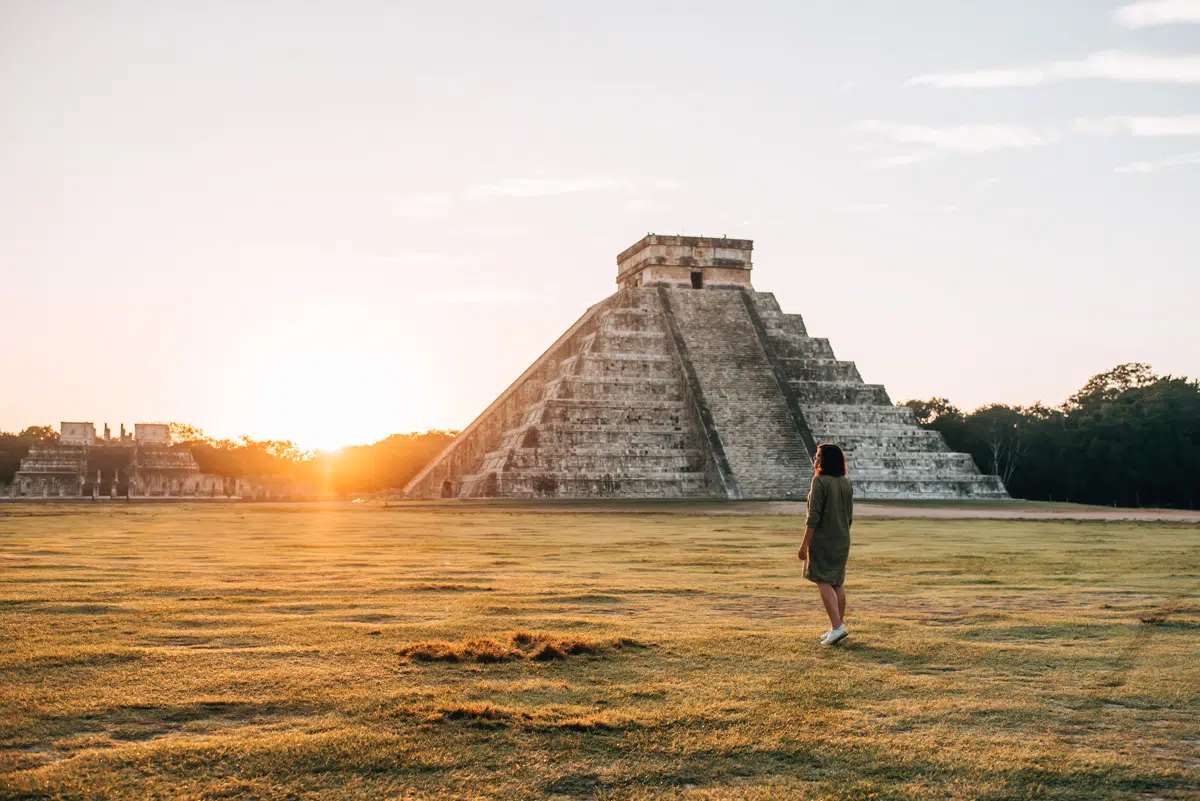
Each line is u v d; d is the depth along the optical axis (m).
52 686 9.36
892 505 68.50
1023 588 17.53
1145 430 98.06
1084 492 105.62
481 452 94.81
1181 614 14.30
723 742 8.10
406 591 16.27
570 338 97.06
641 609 14.59
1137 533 35.81
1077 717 8.88
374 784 7.16
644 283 95.19
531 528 38.06
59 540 29.12
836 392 90.12
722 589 16.94
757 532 35.25
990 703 9.26
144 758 7.50
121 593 15.57
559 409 82.19
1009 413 113.31
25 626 12.38
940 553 25.66
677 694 9.47
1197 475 97.25
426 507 64.00
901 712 8.96
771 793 7.10
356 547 26.78
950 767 7.61
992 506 67.94
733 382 85.81
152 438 140.12
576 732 8.31
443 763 7.57
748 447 80.88
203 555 23.47
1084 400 123.00
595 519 46.16
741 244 96.06
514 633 11.86
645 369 87.25
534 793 7.06
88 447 134.75
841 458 12.36
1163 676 10.30
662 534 33.97
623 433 82.12
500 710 8.78
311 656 10.79
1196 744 8.17
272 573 19.02
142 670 10.02
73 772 7.20
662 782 7.30
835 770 7.55
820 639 11.94
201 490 136.62
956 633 12.62
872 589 17.33
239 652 10.94
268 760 7.53
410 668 10.30
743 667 10.58
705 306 92.50
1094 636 12.51
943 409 123.06
